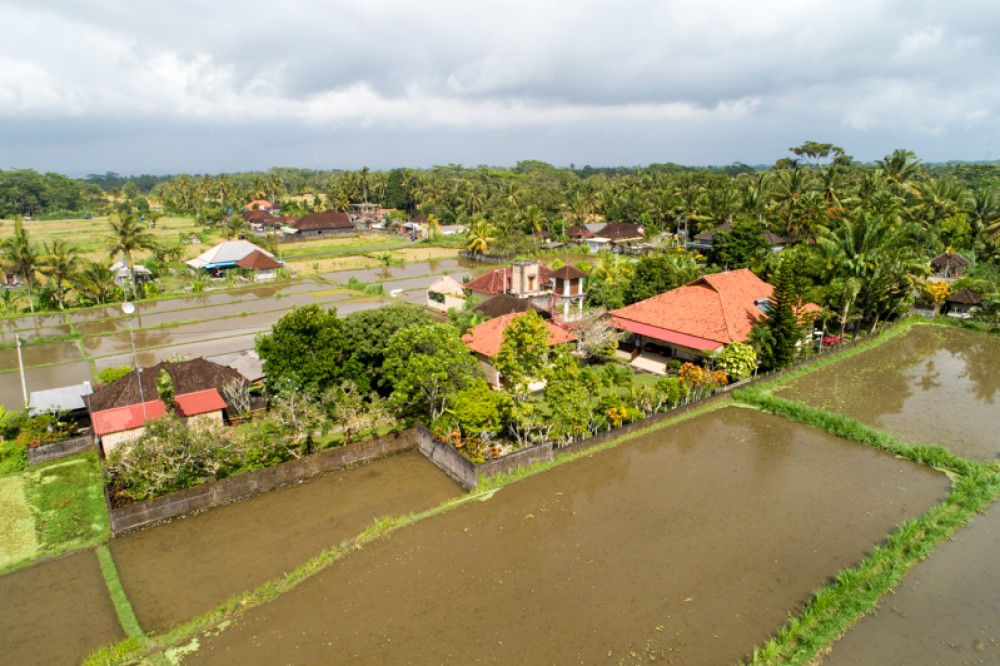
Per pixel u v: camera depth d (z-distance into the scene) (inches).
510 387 1268.5
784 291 1657.2
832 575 868.6
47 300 2706.7
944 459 1184.8
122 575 886.4
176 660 723.4
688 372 1519.4
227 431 1200.2
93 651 743.7
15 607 821.9
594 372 1565.0
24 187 7145.7
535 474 1161.4
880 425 1387.8
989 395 1577.3
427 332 1263.5
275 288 3088.1
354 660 719.1
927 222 3270.2
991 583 850.8
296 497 1098.7
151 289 2854.3
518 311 1969.7
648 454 1250.0
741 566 889.5
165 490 1051.9
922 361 1861.5
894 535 943.0
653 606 805.9
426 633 760.3
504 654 724.0
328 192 7165.4
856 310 2081.7
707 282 1925.4
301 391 1279.5
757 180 4328.3
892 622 775.1
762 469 1186.6
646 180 6314.0
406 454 1266.0
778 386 1636.3
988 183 4744.1
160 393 1282.0
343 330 1418.6
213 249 3513.8
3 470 1165.1
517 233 4197.8
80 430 1322.6
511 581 858.1
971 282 2438.5
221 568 900.6
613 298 2209.6
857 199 3129.9
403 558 912.3
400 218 6087.6
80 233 4990.2
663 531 978.7
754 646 733.9
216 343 2121.1
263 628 773.3
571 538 959.6
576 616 787.4
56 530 992.2
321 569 888.3
